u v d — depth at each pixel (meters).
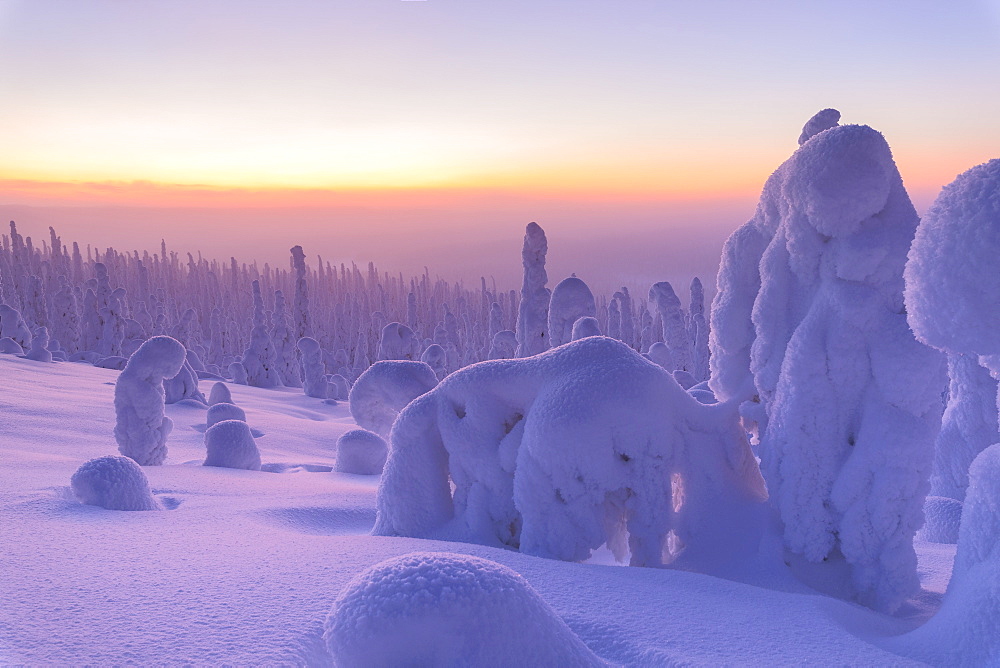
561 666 2.26
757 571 4.24
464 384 5.05
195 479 7.81
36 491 5.77
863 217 4.08
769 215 4.85
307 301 42.56
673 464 4.58
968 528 2.74
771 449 4.43
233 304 72.62
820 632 2.89
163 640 2.64
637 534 4.48
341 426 19.19
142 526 4.78
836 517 4.17
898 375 3.99
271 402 25.81
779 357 4.55
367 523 6.02
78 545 4.09
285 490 7.48
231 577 3.43
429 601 2.13
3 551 3.86
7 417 12.30
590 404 4.40
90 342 38.47
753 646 2.73
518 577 2.40
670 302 27.95
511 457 4.76
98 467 5.57
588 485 4.40
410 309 55.38
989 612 2.50
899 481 3.96
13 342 27.92
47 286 65.00
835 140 4.11
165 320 55.03
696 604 3.27
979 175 2.36
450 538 4.90
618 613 3.06
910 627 3.59
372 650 2.13
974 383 5.88
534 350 16.36
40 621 2.82
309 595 3.15
